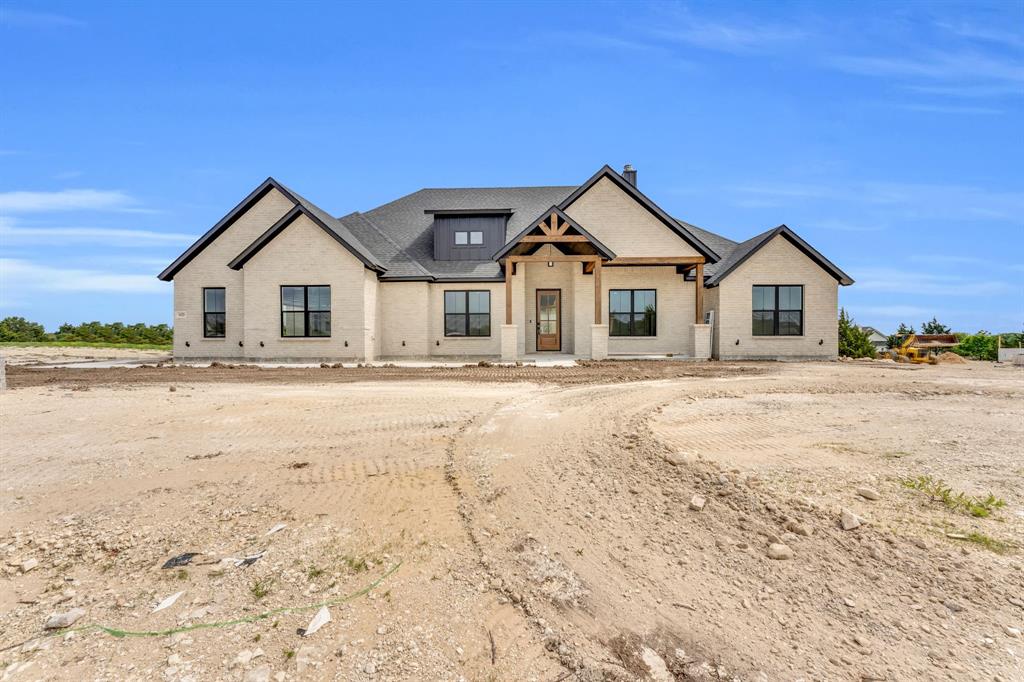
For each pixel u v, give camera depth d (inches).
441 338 816.9
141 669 94.7
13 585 124.1
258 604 115.0
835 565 124.3
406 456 222.7
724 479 176.9
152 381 483.2
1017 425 270.5
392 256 839.7
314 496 177.2
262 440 251.6
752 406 330.0
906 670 91.7
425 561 132.4
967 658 93.9
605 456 213.9
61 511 165.9
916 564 122.5
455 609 112.8
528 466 204.8
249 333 744.3
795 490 169.8
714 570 126.0
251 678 91.8
